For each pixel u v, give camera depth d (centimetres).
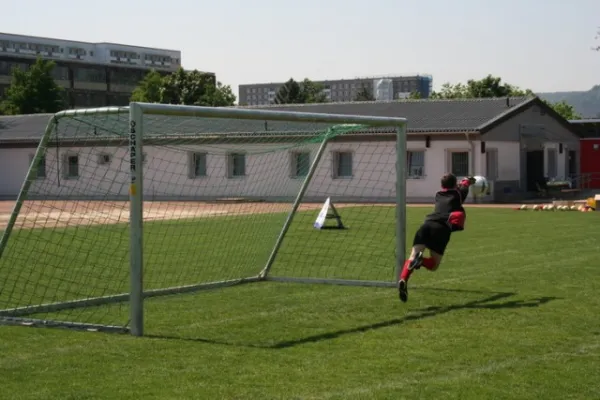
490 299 1148
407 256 1723
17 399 679
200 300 1180
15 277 1413
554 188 4466
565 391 689
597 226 2412
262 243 1642
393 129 3984
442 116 4244
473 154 3947
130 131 941
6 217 2970
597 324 962
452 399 668
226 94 8794
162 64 15400
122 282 1361
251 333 941
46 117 5462
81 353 844
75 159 2523
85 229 2341
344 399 670
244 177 3388
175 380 734
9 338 920
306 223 2577
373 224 2552
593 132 5428
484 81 7706
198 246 1898
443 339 891
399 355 820
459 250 1773
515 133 4291
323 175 4175
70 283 1351
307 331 949
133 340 905
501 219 2739
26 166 4966
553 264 1517
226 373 758
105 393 694
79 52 14375
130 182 940
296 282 1353
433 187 4031
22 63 11125
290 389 700
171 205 3453
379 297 1193
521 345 857
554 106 8019
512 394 680
